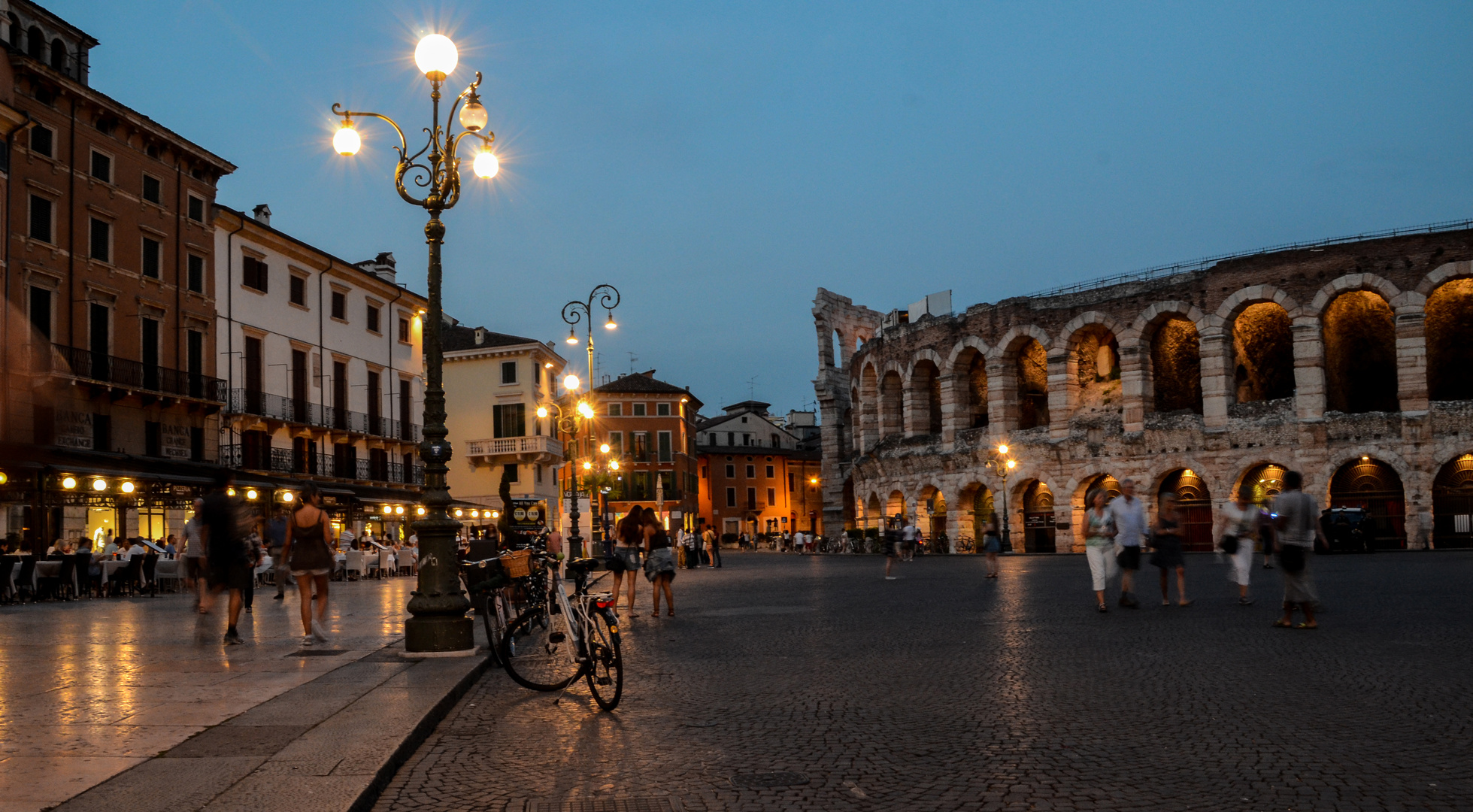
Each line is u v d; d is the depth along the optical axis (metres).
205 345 44.75
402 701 9.81
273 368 49.03
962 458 63.06
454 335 75.12
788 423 143.38
